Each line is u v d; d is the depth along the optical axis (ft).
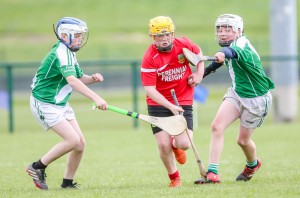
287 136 149.28
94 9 544.21
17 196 75.82
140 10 542.16
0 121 201.67
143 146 135.33
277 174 91.81
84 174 99.09
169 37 78.23
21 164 113.50
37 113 79.71
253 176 90.22
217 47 387.34
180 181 82.84
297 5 527.40
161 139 80.33
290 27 199.11
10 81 166.50
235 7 543.39
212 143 80.69
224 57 77.51
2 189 84.43
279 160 110.01
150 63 79.61
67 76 77.87
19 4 549.95
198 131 161.07
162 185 84.33
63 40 79.10
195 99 159.33
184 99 82.02
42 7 544.21
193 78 80.74
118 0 561.02
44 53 436.35
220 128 80.59
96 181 91.71
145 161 113.19
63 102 79.97
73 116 81.87
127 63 168.04
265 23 504.02
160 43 78.23
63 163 113.09
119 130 171.22
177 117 78.43
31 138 155.43
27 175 99.66
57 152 79.61
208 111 210.18
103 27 500.74
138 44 452.35
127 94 293.23
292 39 199.62
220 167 103.96
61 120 79.30
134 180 91.66
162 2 558.56
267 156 116.06
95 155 122.72
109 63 167.53
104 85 352.28
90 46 443.32
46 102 79.20
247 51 79.20
